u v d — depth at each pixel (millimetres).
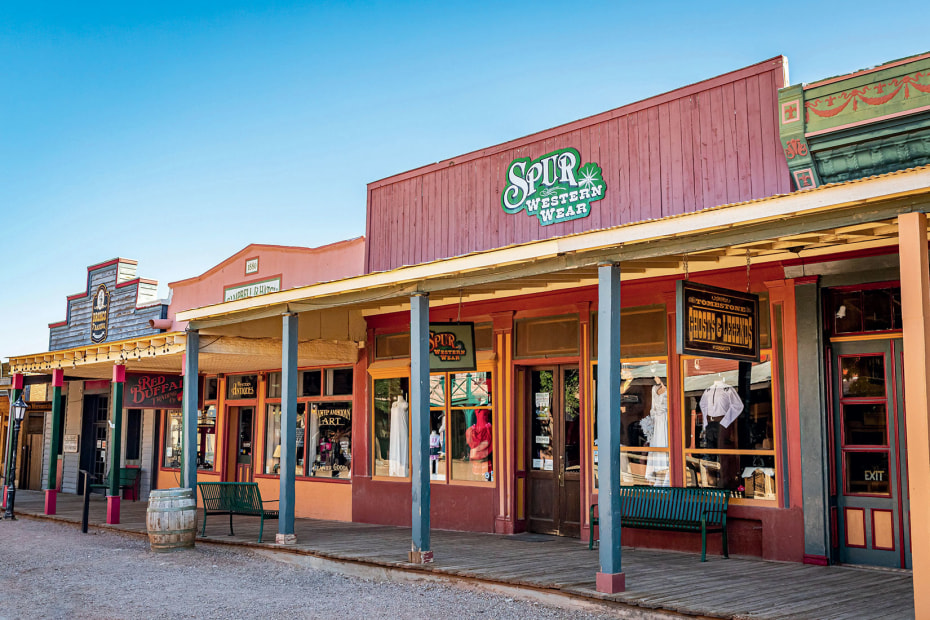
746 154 8867
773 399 8820
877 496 8258
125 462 18672
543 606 7113
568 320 10828
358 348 13562
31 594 8047
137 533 12312
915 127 7555
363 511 13156
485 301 11750
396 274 9094
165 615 7062
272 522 13188
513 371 11375
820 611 6145
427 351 9031
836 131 8008
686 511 9055
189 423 11695
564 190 10578
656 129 9711
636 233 7016
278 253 15258
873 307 8453
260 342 12586
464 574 7938
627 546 9859
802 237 7305
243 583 8570
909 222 5664
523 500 11375
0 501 18375
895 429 8195
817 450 8438
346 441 13844
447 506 11953
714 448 9250
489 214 11508
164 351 12391
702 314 6996
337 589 8219
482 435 11711
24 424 22672
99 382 19969
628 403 10094
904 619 5887
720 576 7684
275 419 15359
